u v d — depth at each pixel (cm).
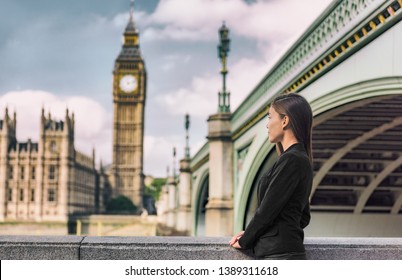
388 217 2658
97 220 11262
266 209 372
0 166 11594
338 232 2623
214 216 3033
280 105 400
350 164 2419
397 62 1100
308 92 1744
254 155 2438
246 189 2700
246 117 2614
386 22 1123
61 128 12019
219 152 3114
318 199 2631
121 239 467
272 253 377
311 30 1605
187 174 6644
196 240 462
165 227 10981
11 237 471
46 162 11756
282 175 372
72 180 12106
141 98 16612
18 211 11569
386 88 1202
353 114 1711
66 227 11469
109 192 16038
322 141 2052
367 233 2642
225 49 3272
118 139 16438
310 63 1625
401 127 1909
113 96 16500
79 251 452
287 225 377
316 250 457
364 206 2642
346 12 1332
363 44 1281
